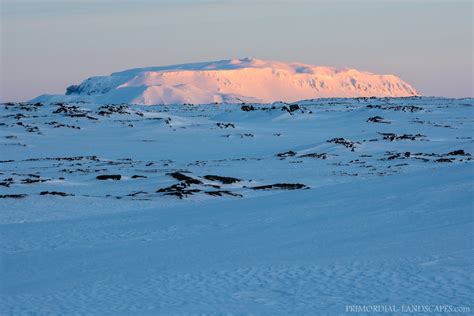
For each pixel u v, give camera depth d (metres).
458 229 36.41
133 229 49.22
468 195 46.81
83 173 105.56
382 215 44.16
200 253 36.44
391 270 27.45
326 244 36.19
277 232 42.62
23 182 88.69
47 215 60.62
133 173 103.75
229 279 28.12
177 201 69.25
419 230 37.56
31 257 39.44
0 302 26.50
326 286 25.69
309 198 57.78
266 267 30.03
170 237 44.53
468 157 123.00
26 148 166.25
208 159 141.38
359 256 31.16
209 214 54.81
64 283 30.19
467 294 23.19
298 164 119.38
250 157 140.50
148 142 181.88
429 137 178.62
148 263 34.25
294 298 24.22
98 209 64.38
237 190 78.69
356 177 97.25
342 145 145.12
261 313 22.41
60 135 194.50
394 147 149.88
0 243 45.41
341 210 48.97
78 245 43.44
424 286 24.56
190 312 23.02
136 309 24.02
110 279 30.19
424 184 55.41
